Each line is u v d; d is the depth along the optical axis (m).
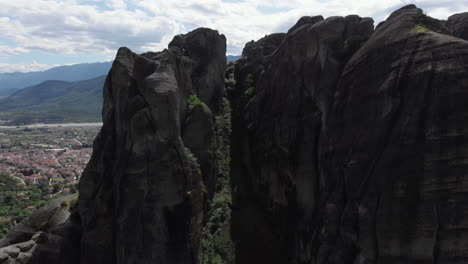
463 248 21.77
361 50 31.36
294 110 40.53
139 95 33.06
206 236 38.56
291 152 39.34
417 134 23.73
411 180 23.20
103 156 34.59
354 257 26.16
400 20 28.91
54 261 33.59
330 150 32.09
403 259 23.06
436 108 23.41
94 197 34.16
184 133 42.56
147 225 30.67
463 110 22.61
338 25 36.06
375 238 24.45
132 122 31.69
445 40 24.80
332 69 35.16
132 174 31.45
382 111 26.33
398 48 27.03
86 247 33.44
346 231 26.84
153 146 31.23
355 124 28.83
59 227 35.34
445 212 22.12
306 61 39.31
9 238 38.06
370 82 28.36
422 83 24.33
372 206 24.81
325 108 34.88
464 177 22.12
